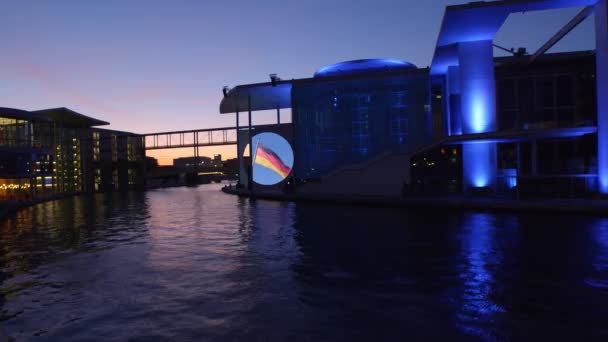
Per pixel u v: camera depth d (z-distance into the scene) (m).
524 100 42.78
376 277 12.65
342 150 53.41
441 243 17.66
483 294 10.74
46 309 10.48
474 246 16.78
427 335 8.22
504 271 12.92
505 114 43.06
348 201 38.00
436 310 9.63
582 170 35.75
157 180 160.00
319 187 46.69
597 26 29.02
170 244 19.80
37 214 39.88
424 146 39.06
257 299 10.77
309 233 21.66
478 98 34.69
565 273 12.52
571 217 23.91
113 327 9.13
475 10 29.17
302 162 56.06
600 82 29.06
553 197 30.84
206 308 10.17
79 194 84.25
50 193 71.88
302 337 8.27
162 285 12.38
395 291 11.18
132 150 115.31
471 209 28.92
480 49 34.78
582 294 10.57
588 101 41.50
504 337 8.06
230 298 10.92
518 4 28.53
